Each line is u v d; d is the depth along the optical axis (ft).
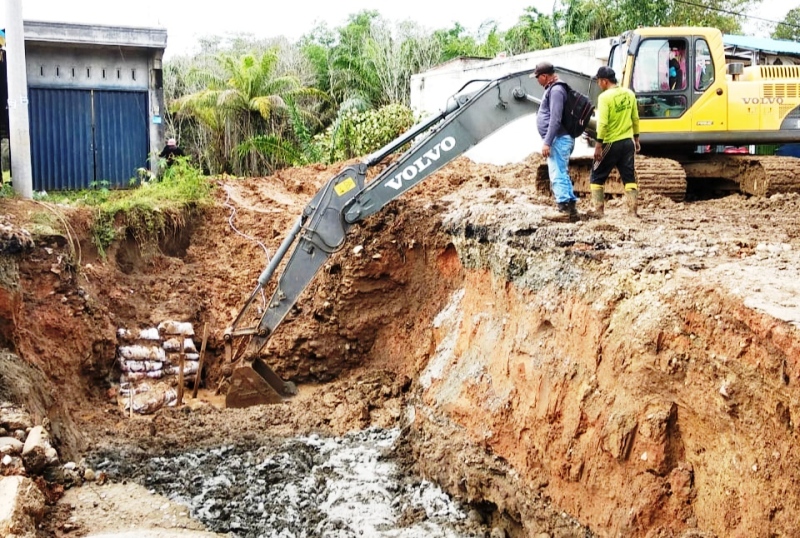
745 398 17.30
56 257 34.19
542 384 25.09
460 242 34.22
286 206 46.85
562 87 29.99
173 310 38.68
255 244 43.11
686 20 93.71
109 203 41.04
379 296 38.65
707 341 18.60
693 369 19.06
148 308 38.50
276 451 31.22
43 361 31.83
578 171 41.75
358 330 38.37
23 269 32.91
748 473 17.01
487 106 34.27
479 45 108.68
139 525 24.99
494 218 31.60
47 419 27.86
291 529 25.76
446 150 34.40
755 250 23.81
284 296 35.04
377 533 25.54
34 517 22.33
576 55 60.08
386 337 38.63
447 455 28.63
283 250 34.91
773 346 16.48
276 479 28.91
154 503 26.71
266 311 35.17
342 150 69.97
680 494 19.08
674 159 41.60
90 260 38.19
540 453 24.44
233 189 50.14
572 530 22.26
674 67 39.01
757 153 50.70
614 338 21.94
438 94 75.77
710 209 35.09
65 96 55.83
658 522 19.51
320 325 38.42
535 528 23.84
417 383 34.32
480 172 50.72
